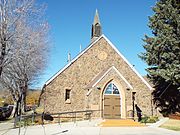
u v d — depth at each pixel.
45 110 30.06
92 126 24.75
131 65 33.34
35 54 31.42
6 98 54.47
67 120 30.56
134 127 24.20
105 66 33.03
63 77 31.56
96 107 29.00
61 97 30.98
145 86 32.84
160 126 24.50
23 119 24.58
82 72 32.28
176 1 29.14
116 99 29.98
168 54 27.91
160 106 32.75
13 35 25.17
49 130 21.08
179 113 31.02
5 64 25.19
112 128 23.09
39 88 39.53
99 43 33.62
